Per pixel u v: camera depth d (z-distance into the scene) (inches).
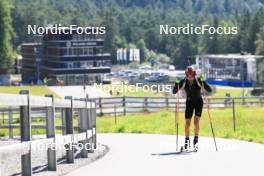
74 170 815.1
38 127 1488.7
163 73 7209.6
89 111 1043.3
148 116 2593.5
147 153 1045.2
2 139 1470.2
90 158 961.5
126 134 1584.6
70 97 862.5
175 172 790.5
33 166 848.3
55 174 757.3
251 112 2640.3
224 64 7849.4
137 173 784.3
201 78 1039.6
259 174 770.2
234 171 796.6
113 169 826.2
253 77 7564.0
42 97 697.0
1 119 2059.5
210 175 762.8
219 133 1546.5
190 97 1046.4
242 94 6968.5
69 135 846.5
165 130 1715.1
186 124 1057.5
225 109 3161.9
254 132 1497.3
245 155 987.3
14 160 965.2
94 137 1107.3
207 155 991.0
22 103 611.5
